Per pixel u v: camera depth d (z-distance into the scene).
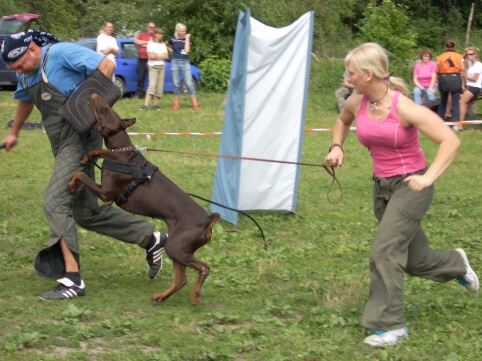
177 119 17.47
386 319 5.30
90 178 6.37
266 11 26.95
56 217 6.13
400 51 24.92
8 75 21.31
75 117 6.00
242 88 8.70
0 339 5.23
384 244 5.25
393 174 5.32
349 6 38.94
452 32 44.41
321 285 6.71
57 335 5.34
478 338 5.42
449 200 10.50
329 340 5.36
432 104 18.09
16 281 6.63
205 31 25.55
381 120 5.19
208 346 5.19
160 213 6.02
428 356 5.10
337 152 5.80
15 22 22.59
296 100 9.09
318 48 32.16
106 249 7.74
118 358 4.95
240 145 8.80
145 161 6.12
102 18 31.83
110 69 6.18
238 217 9.17
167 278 6.90
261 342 5.31
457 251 5.85
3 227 8.51
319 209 9.88
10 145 6.81
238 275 6.97
